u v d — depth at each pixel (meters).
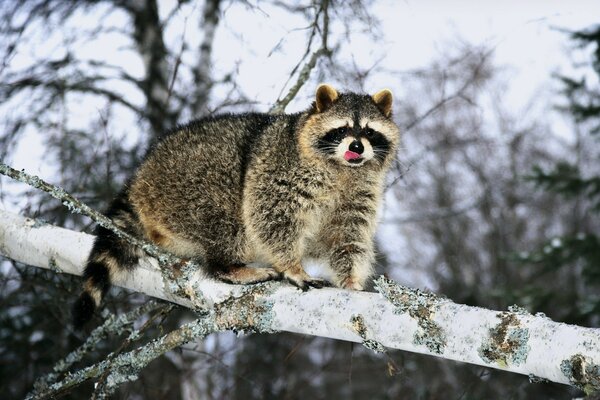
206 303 6.84
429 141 25.88
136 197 8.20
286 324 6.06
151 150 8.41
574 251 15.48
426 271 26.80
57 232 7.93
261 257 8.18
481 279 26.58
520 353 4.69
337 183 8.14
